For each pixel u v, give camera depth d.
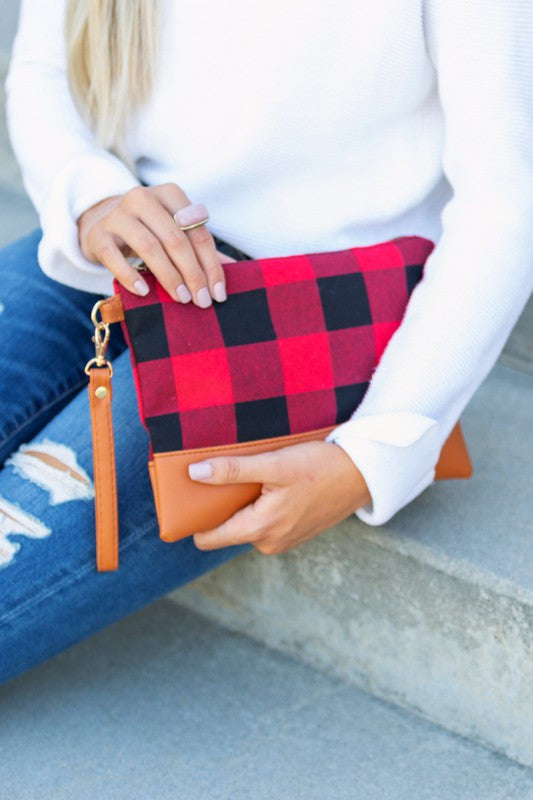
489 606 1.10
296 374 0.99
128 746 1.17
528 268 0.97
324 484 0.94
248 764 1.14
